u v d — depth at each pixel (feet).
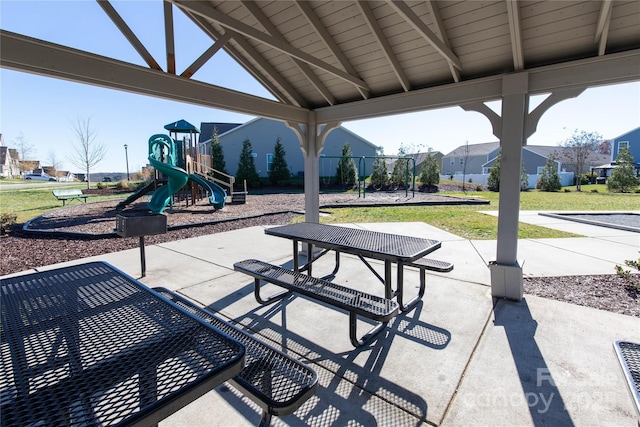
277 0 9.75
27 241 18.74
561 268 13.33
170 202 33.94
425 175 65.77
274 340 7.93
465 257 15.02
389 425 5.26
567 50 8.51
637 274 12.46
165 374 3.32
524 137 9.45
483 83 9.91
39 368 3.40
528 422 5.27
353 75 11.77
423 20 8.92
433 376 6.49
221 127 80.12
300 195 52.42
